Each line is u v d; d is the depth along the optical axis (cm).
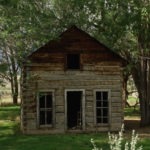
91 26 3033
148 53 3225
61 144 2464
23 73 2931
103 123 2995
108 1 2680
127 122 3631
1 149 2325
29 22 2675
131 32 2869
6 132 3050
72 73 2973
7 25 2500
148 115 3291
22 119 2977
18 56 2461
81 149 2303
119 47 3159
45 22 2800
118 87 3011
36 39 2739
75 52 2975
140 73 3325
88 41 2991
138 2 2634
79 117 3269
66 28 3012
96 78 2995
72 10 3000
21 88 3116
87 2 2716
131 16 2647
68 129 2967
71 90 2973
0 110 4875
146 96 3306
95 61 2997
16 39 2489
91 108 2986
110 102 3003
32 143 2517
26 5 2714
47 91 2956
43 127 2941
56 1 2938
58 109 2962
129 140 2528
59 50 2964
